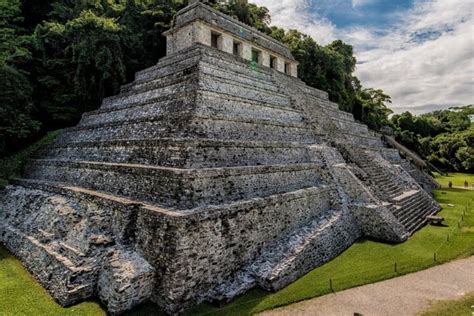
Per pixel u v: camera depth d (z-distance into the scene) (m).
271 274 8.65
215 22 18.67
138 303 7.56
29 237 10.77
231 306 7.78
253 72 18.31
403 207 14.82
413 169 28.25
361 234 12.74
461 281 9.07
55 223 10.29
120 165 10.67
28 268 9.82
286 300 8.06
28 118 18.64
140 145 11.10
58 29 21.03
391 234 11.99
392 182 17.38
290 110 16.55
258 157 11.55
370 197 13.05
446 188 28.09
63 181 13.80
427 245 11.80
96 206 10.17
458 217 16.27
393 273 9.55
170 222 7.62
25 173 17.62
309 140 15.58
